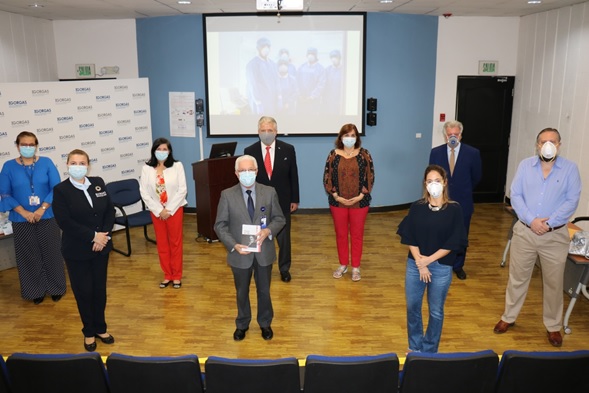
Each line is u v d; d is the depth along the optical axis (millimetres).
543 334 4223
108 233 3859
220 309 4730
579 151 6535
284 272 5379
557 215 3768
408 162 8266
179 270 5230
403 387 2521
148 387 2514
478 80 8383
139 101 7277
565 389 2508
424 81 8148
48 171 4773
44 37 7863
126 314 4629
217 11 7414
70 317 4598
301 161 8070
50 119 6359
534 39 7750
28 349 4020
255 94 7836
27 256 4805
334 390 2467
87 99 6711
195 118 7934
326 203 8234
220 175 6453
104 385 2574
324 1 6590
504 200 8867
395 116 8031
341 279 5449
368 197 5207
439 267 3396
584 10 6402
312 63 7734
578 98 6543
